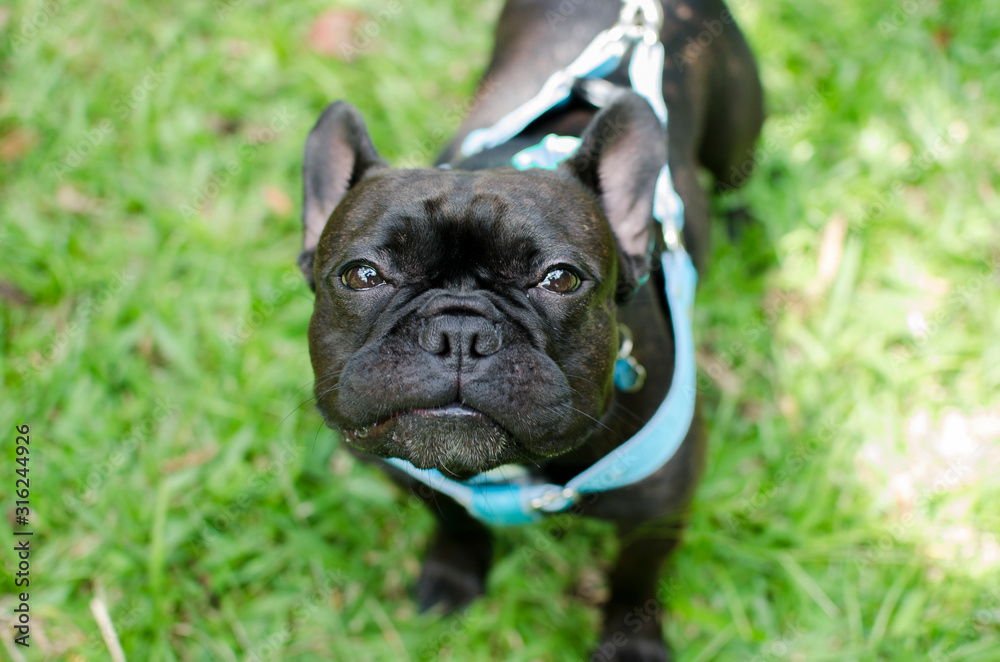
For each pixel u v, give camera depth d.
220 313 0.95
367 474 0.85
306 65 1.10
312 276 0.67
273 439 0.87
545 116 0.77
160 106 1.06
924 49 1.09
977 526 0.83
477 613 0.82
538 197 0.61
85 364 0.89
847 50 1.12
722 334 0.95
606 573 0.85
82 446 0.86
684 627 0.82
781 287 0.97
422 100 1.09
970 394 0.89
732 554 0.83
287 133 1.06
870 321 0.93
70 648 0.79
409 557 0.86
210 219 1.00
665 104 0.79
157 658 0.78
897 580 0.80
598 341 0.62
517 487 0.69
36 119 1.05
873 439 0.87
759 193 1.02
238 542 0.83
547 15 0.86
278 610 0.81
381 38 1.14
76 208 1.01
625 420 0.67
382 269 0.60
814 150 1.05
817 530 0.84
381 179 0.63
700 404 0.73
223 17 1.15
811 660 0.79
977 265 0.95
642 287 0.70
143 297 0.93
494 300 0.60
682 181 0.78
